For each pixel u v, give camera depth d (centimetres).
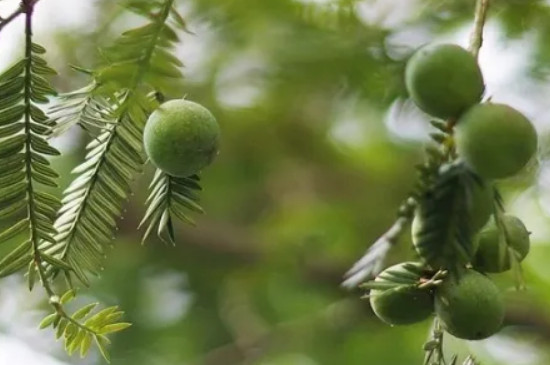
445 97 93
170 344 188
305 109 162
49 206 92
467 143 92
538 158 125
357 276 100
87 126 92
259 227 189
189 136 92
